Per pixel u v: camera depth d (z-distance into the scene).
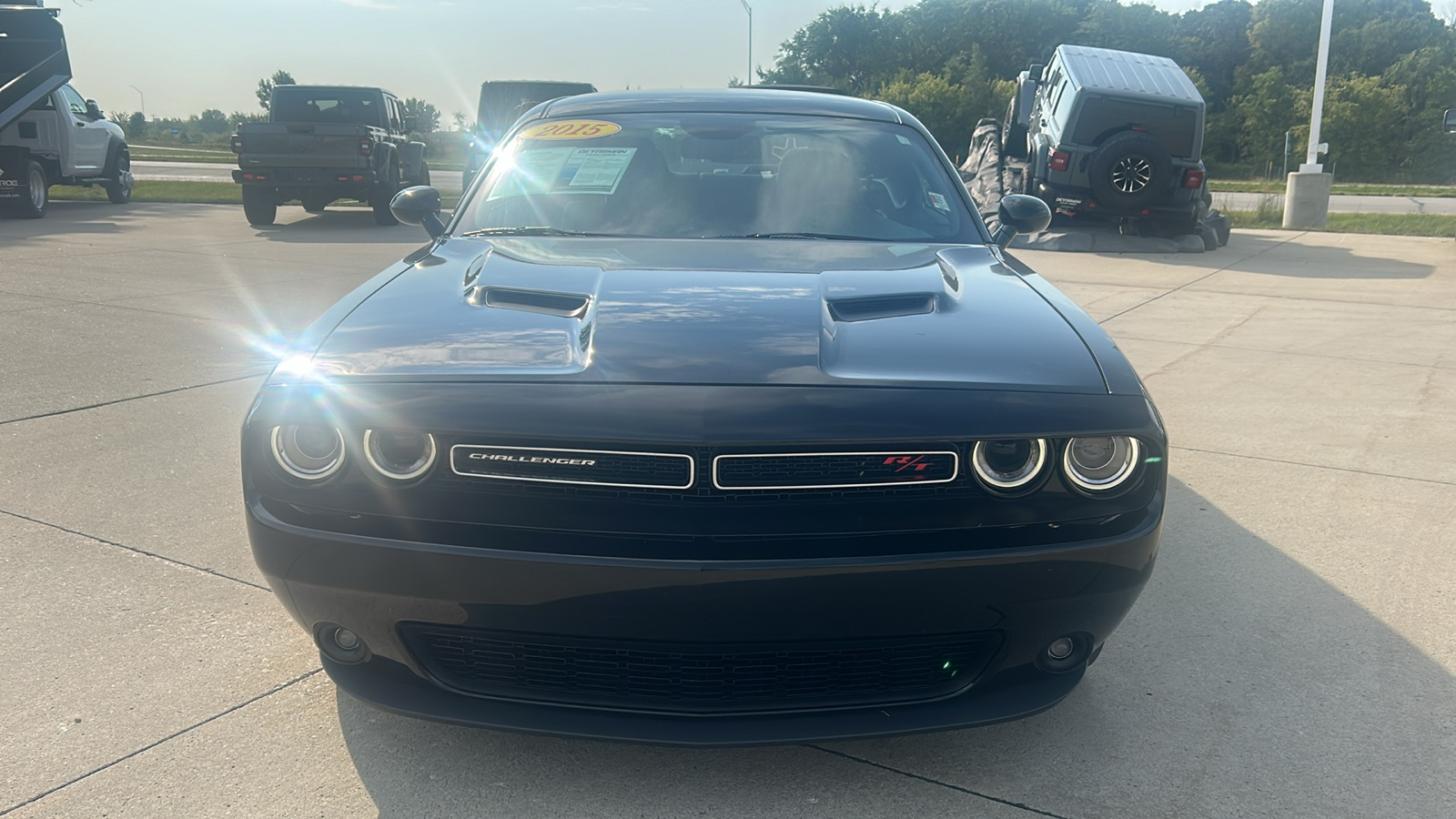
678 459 1.91
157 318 7.31
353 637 2.18
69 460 4.25
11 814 2.07
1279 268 11.43
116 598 3.03
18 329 6.82
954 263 2.86
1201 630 2.97
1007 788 2.23
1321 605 3.14
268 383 2.13
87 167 16.66
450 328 2.30
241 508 3.75
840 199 3.25
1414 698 2.62
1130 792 2.22
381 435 1.98
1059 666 2.19
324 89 15.79
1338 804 2.19
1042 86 14.45
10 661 2.67
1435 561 3.47
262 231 13.95
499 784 2.21
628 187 3.29
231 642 2.79
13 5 15.16
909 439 1.93
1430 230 16.19
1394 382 6.01
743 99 3.73
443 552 1.96
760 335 2.22
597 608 1.95
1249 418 5.25
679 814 2.12
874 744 2.38
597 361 2.11
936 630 2.00
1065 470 2.00
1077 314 2.49
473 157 17.73
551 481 1.94
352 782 2.21
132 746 2.32
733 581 1.91
